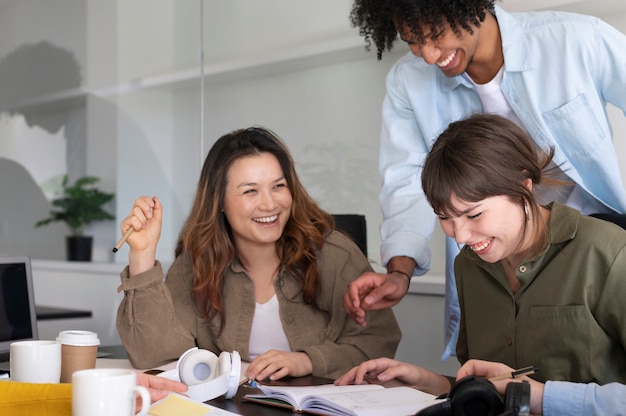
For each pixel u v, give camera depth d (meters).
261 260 1.91
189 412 1.17
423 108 2.21
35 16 5.05
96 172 4.84
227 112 4.20
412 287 3.36
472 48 1.94
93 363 1.46
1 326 1.83
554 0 2.99
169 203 4.51
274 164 1.86
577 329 1.38
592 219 1.42
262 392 1.37
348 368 1.75
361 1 2.02
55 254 4.95
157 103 4.55
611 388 1.13
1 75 5.12
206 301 1.91
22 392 1.09
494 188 1.28
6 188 5.05
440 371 3.29
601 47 1.96
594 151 2.01
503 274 1.49
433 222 2.13
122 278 1.75
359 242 2.23
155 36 4.53
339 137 3.73
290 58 3.92
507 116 2.12
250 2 4.08
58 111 5.01
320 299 1.92
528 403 1.05
